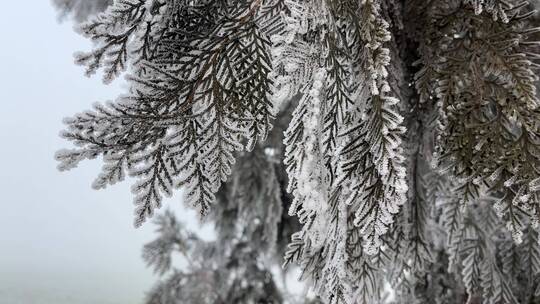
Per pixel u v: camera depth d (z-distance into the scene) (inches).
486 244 44.9
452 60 32.5
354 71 27.4
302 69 24.7
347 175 27.0
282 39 24.2
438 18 33.8
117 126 26.2
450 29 33.4
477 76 31.5
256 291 93.3
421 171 38.5
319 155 25.1
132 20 26.7
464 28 33.7
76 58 26.3
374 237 25.8
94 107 25.8
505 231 45.4
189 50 28.1
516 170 28.4
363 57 26.4
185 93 27.4
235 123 28.4
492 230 44.9
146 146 27.2
